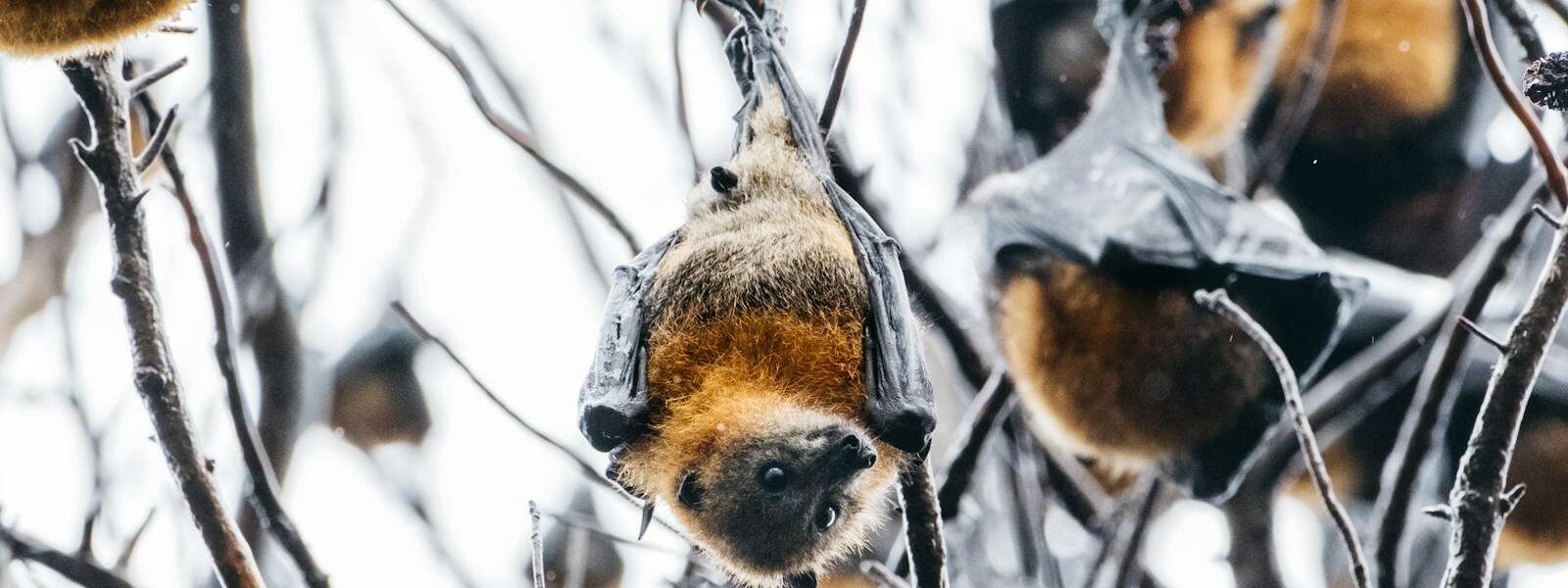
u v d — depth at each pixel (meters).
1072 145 7.81
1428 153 10.46
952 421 8.56
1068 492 7.87
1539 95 4.10
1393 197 10.49
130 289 4.61
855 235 4.96
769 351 4.80
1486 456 4.44
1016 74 9.50
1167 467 6.93
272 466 7.12
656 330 4.95
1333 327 7.03
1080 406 6.98
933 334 8.11
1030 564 7.27
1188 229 7.13
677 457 4.76
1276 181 10.53
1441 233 10.52
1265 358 6.89
